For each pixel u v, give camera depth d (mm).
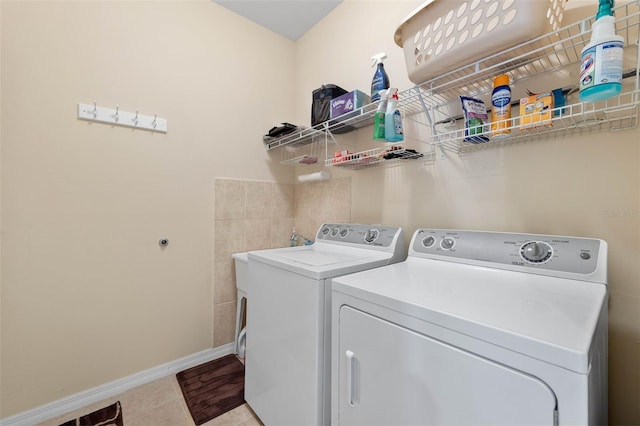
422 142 1530
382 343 803
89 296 1557
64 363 1487
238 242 2145
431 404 690
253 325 1454
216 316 2037
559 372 513
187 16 1903
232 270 2113
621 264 942
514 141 1183
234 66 2131
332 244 1677
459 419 641
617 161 951
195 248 1942
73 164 1497
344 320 929
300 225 2398
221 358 2020
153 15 1759
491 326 597
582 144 1022
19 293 1369
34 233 1399
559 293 797
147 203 1742
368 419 841
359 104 1580
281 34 2416
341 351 938
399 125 1352
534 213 1136
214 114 2027
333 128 1838
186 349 1909
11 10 1336
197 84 1945
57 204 1457
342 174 2004
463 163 1354
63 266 1479
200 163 1961
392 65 1692
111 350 1628
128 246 1678
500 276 984
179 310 1878
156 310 1787
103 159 1587
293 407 1154
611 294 955
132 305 1696
